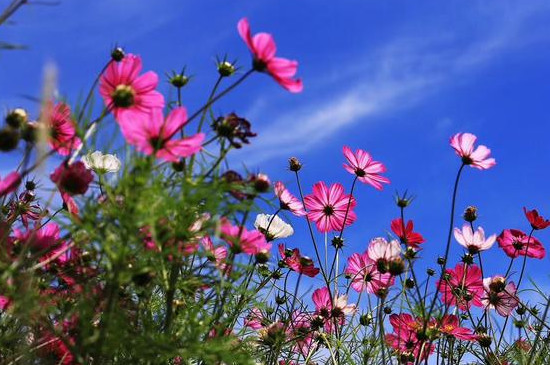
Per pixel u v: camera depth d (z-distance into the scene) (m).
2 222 1.23
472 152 1.40
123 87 1.17
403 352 1.47
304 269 1.55
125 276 1.11
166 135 1.13
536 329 1.57
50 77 0.87
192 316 1.20
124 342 1.14
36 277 1.18
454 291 1.48
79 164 1.14
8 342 1.20
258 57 1.16
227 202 1.15
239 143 1.17
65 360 1.19
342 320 1.61
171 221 1.16
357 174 1.61
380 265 1.38
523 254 1.59
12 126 1.13
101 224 1.11
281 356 1.52
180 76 1.25
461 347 1.59
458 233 1.51
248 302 1.30
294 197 1.48
